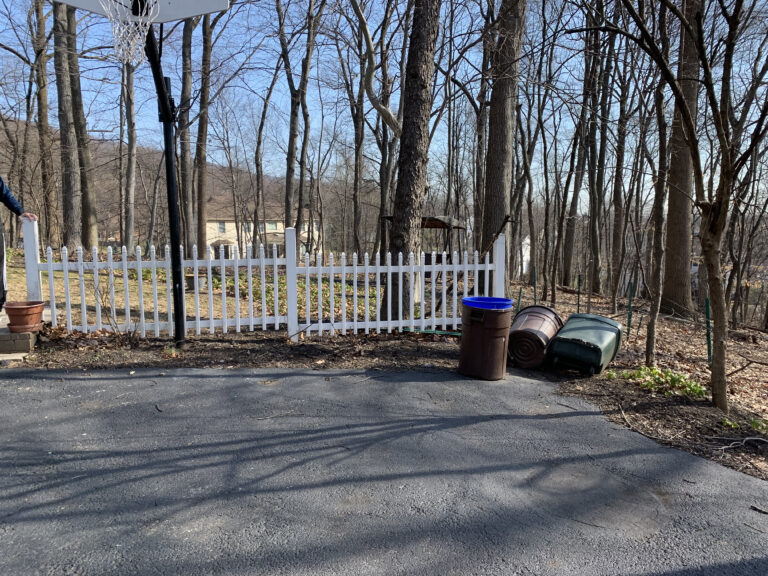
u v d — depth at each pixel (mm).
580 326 6047
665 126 6223
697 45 4266
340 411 4488
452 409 4613
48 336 6133
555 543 2727
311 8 15125
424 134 7602
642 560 2609
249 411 4430
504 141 9500
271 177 38156
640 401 4953
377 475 3404
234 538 2680
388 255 7133
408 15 11234
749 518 3023
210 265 6566
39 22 16250
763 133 4164
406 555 2586
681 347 8719
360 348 6461
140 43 5430
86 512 2887
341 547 2633
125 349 6035
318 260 6820
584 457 3758
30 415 4207
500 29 9414
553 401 4910
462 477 3412
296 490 3189
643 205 20156
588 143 18406
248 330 7148
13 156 17906
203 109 14281
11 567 2406
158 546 2598
